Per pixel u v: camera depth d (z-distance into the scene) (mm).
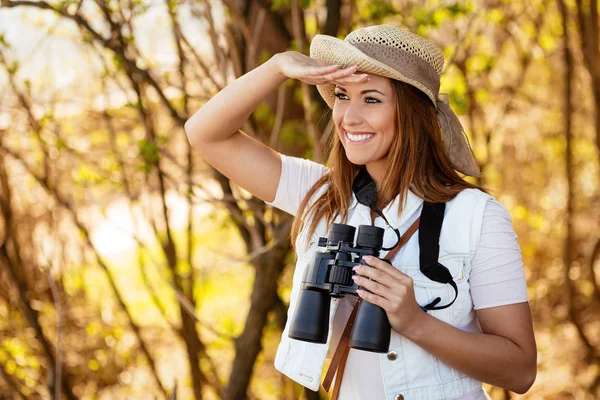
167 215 6230
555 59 8750
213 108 2955
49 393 5668
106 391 6598
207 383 6422
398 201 2766
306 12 5465
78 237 6535
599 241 8359
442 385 2664
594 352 7598
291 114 5691
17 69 5496
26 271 6414
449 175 2799
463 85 6551
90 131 6082
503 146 8914
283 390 6371
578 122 8805
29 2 4625
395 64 2717
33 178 6176
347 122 2742
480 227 2652
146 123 5340
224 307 8297
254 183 3051
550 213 9016
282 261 4961
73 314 6535
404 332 2494
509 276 2646
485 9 6621
